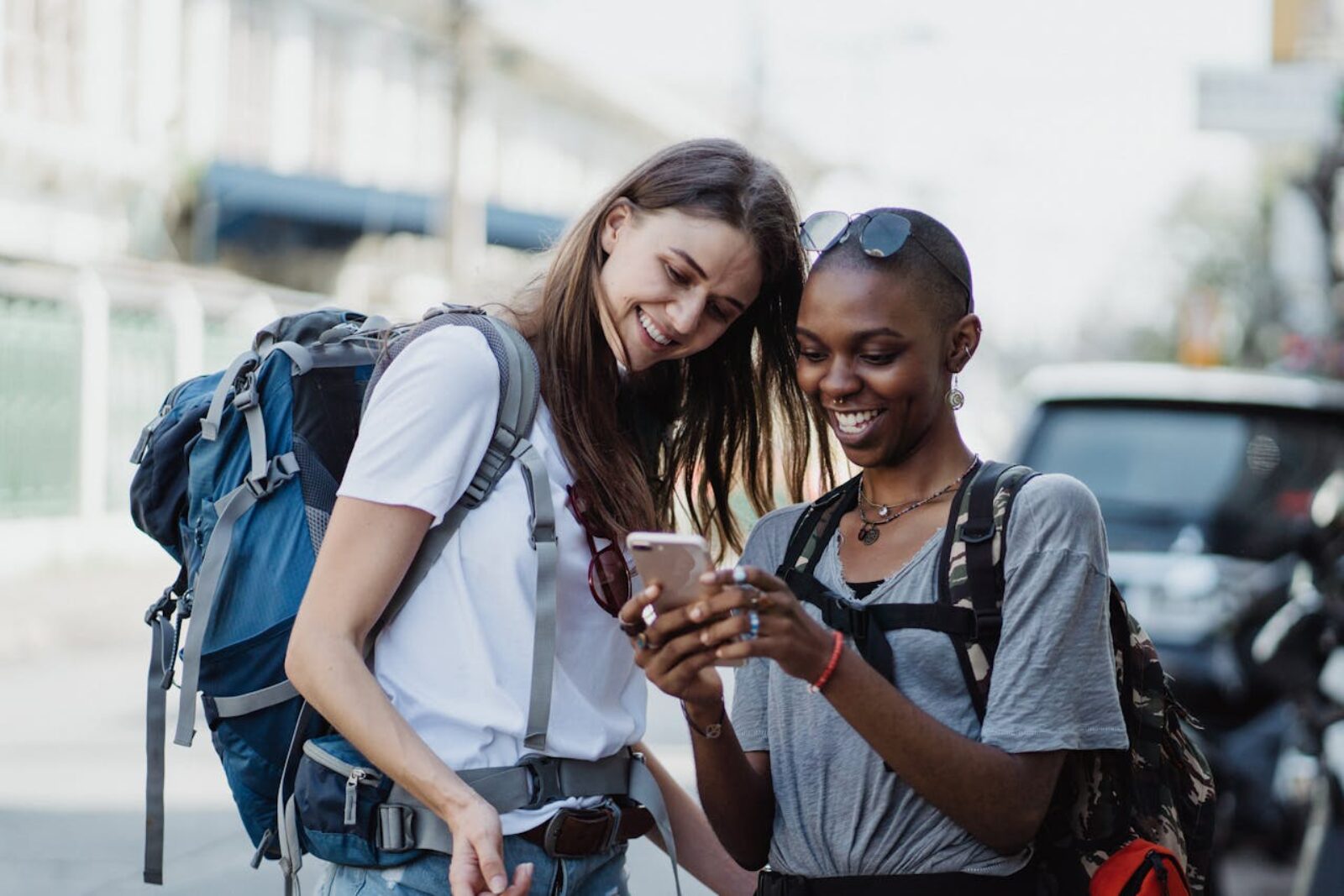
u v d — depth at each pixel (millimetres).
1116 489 6102
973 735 2086
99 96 15602
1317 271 30703
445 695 2188
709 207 2309
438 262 20859
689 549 1895
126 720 8312
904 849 2113
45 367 13750
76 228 15125
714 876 2619
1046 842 2219
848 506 2297
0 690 9164
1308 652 5262
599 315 2367
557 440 2289
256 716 2289
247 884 5324
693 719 2162
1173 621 5426
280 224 18547
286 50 19203
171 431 2445
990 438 17578
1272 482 6008
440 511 2168
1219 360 22641
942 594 2109
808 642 1941
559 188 27328
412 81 22156
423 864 2178
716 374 2662
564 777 2227
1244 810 5082
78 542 14117
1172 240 54094
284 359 2398
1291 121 12594
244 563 2312
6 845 5805
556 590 2221
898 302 2150
